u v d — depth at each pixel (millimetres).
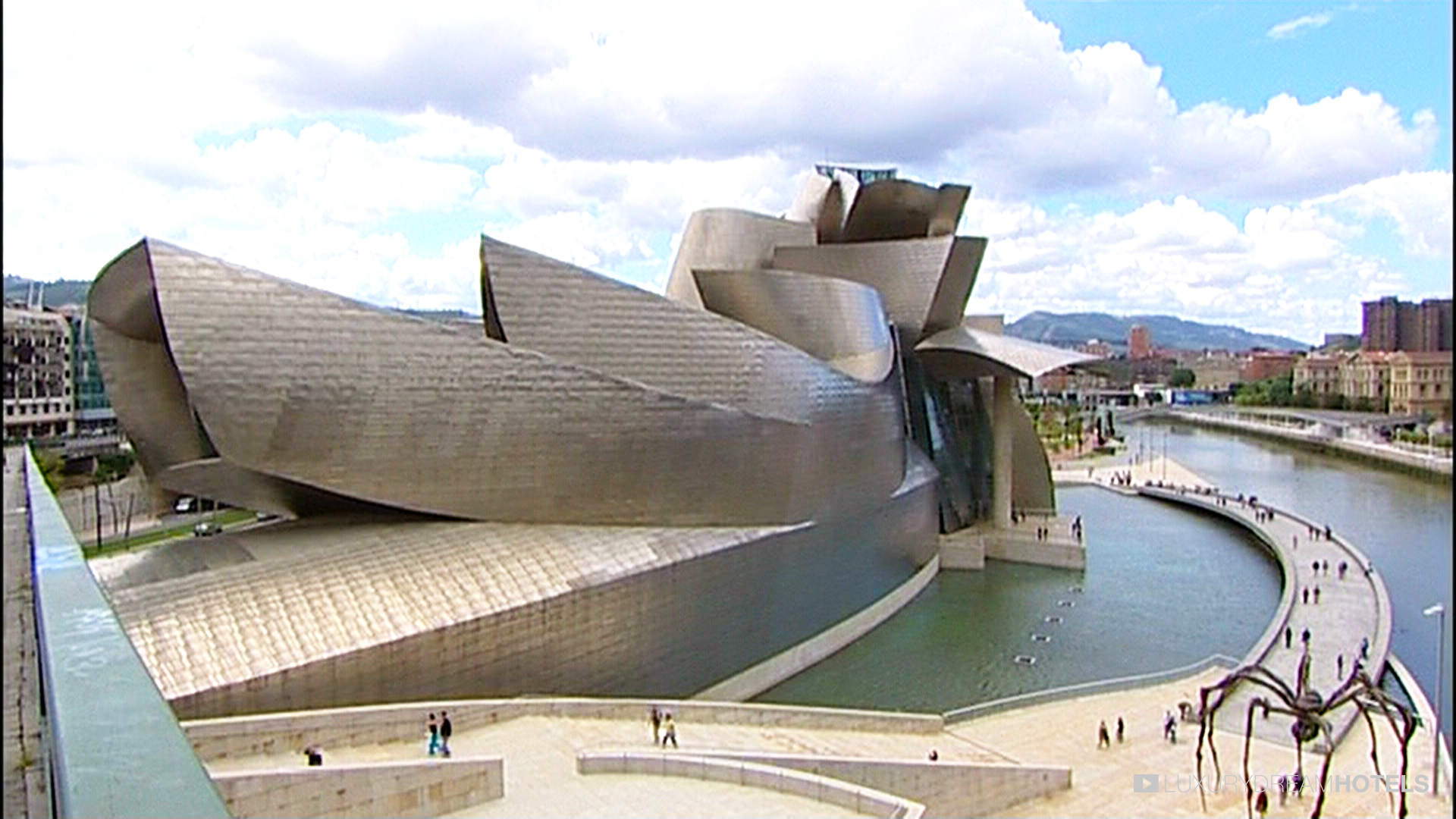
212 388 21484
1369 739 25047
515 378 24844
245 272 21984
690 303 44000
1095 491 77375
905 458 40719
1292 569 43750
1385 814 19750
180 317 21219
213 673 18719
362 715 18562
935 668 31484
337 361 22750
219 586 20672
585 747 19156
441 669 21547
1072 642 34375
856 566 34188
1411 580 48000
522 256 26438
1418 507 72562
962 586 42562
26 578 16219
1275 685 20109
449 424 24078
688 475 27578
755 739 21391
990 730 25047
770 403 30109
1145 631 35906
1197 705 26469
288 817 14016
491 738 19594
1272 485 86562
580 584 23922
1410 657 34750
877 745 22281
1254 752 23625
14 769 7133
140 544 44219
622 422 26297
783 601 29906
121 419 27125
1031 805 20391
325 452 22781
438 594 22156
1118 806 20156
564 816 15250
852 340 37656
